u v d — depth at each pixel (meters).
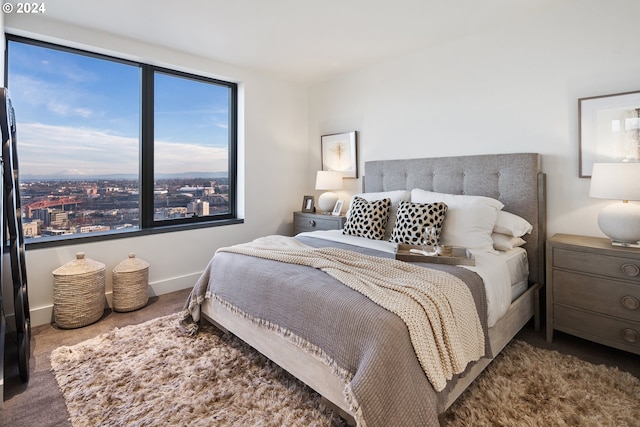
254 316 1.85
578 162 2.47
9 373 1.92
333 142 4.21
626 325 1.96
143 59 3.13
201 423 1.50
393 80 3.58
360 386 1.20
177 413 1.56
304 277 1.71
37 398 1.69
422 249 2.32
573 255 2.15
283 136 4.30
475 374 1.70
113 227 3.16
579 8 2.43
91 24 2.71
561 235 2.47
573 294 2.16
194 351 2.11
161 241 3.29
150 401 1.65
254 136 4.00
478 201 2.49
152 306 2.97
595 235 2.42
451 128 3.15
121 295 2.81
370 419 1.17
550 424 1.48
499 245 2.44
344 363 1.35
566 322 2.20
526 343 2.26
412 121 3.44
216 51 3.32
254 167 4.03
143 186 3.29
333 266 1.80
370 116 3.82
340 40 3.08
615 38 2.29
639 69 2.21
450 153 3.16
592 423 1.48
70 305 2.48
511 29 2.76
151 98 3.30
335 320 1.42
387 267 1.82
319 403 1.62
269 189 4.19
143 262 3.00
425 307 1.39
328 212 4.07
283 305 1.67
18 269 1.85
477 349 1.58
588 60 2.40
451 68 3.12
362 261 1.93
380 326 1.29
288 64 3.71
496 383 1.77
